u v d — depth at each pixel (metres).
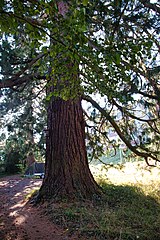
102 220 5.22
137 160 9.82
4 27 2.26
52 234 4.88
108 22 3.93
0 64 6.59
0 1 2.01
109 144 8.64
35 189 8.61
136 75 5.31
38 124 12.26
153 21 5.06
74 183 6.86
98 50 2.56
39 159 16.84
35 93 10.30
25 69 6.49
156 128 7.11
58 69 3.32
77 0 1.99
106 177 9.65
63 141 7.12
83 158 7.25
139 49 2.60
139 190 7.73
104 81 3.40
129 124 7.74
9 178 13.66
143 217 5.35
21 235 4.88
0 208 6.93
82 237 4.64
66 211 5.80
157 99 6.09
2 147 17.23
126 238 4.41
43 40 2.54
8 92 9.74
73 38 2.16
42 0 2.06
